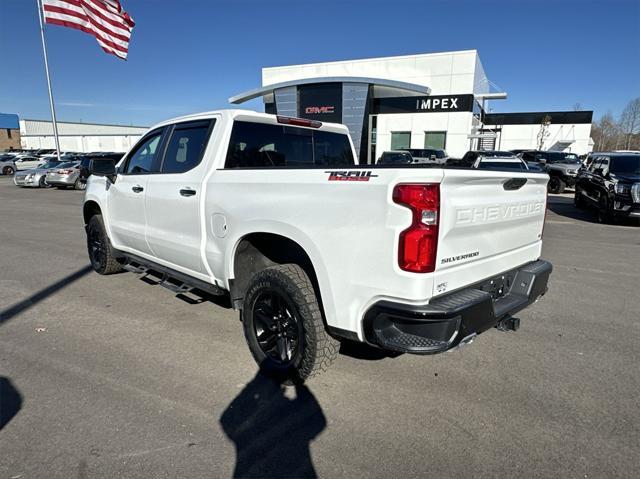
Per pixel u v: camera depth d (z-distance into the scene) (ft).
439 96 85.66
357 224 8.35
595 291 18.04
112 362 11.42
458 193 8.38
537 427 8.88
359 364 11.48
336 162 15.76
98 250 19.17
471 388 10.36
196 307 15.53
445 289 8.41
